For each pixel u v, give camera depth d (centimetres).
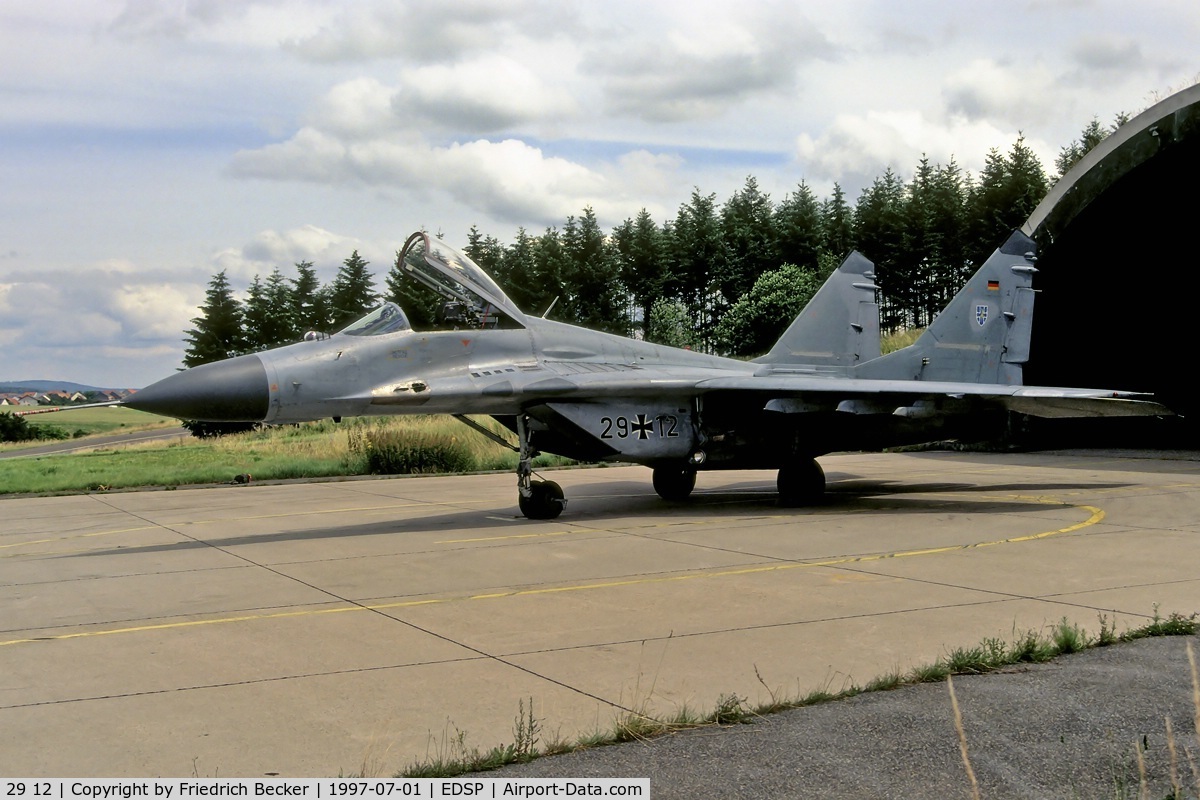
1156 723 503
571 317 6738
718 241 7175
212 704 546
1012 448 2847
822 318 1797
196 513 1622
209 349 6756
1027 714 518
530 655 646
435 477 2345
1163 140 2002
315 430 4022
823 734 491
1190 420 3056
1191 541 1120
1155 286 2691
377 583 918
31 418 7825
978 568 955
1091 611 757
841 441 1588
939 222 6569
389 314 1327
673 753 468
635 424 1442
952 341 1806
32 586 945
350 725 509
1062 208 2266
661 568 976
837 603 797
